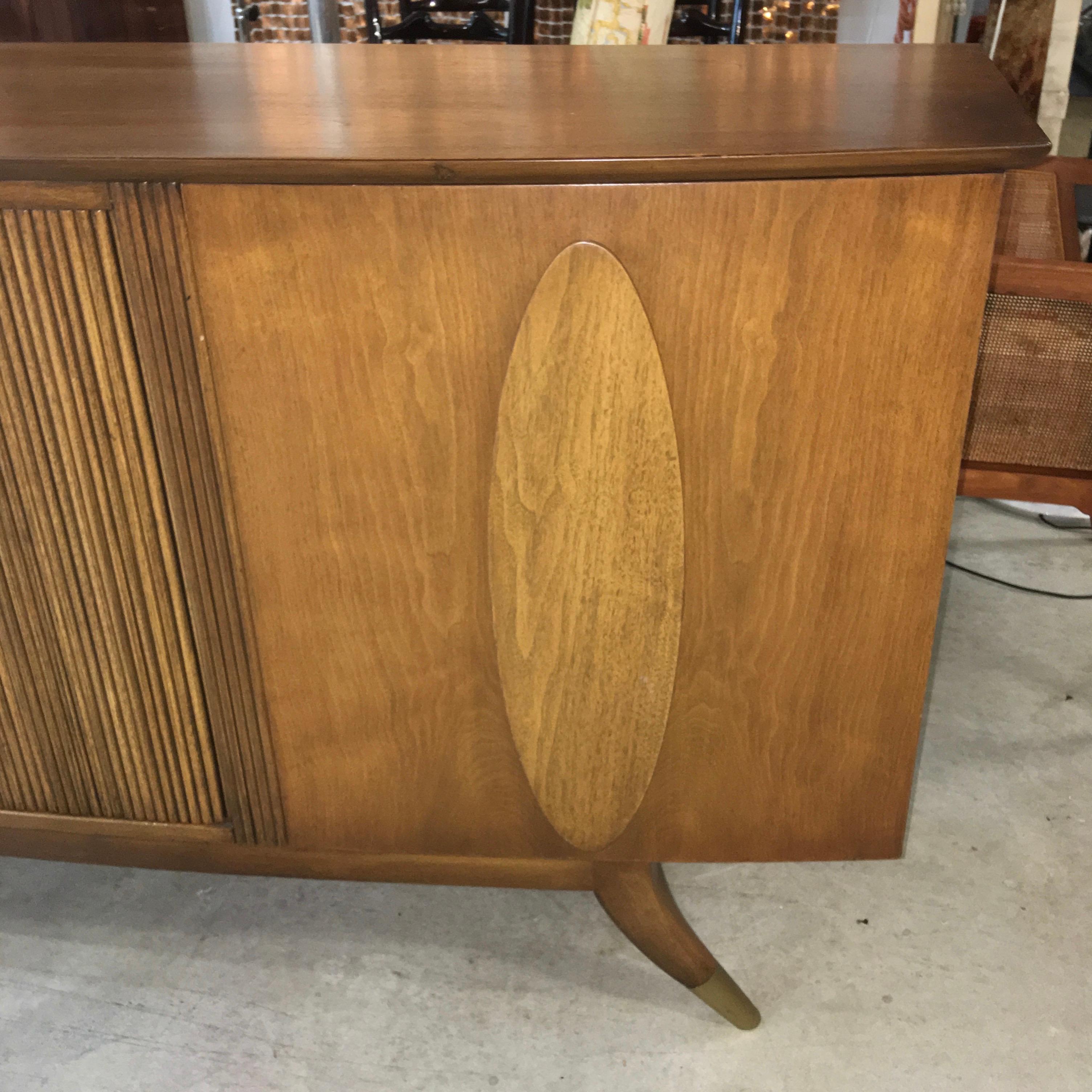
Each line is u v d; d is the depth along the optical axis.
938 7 2.27
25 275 0.75
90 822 1.00
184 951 1.18
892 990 1.13
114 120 0.84
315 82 1.04
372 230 0.71
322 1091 1.02
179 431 0.79
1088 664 1.68
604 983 1.14
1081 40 2.14
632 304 0.72
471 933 1.21
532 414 0.77
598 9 1.82
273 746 0.92
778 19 4.28
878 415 0.76
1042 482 1.39
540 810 0.94
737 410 0.76
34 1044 1.07
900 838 0.94
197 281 0.74
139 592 0.87
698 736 0.89
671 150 0.70
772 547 0.81
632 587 0.82
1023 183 1.70
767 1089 1.02
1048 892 1.26
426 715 0.90
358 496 0.81
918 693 0.86
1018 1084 1.03
